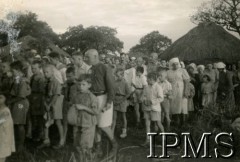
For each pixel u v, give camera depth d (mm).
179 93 10086
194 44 19438
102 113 6520
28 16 17094
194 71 13484
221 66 12391
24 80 6977
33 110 7637
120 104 8445
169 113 10180
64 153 6797
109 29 18422
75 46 18672
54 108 7172
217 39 19531
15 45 14953
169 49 20297
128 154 7195
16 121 6816
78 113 6168
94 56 6602
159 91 7930
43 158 6555
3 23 15594
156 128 8594
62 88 7539
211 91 11453
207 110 9914
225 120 9094
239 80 13156
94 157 6125
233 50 19188
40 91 7590
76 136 6301
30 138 7914
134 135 8812
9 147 5535
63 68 8297
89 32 18266
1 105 5594
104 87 6535
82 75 6195
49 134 8227
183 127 9211
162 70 9375
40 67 7953
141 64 11344
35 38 16609
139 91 9758
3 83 7676
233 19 33031
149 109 7938
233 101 11539
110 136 6598
